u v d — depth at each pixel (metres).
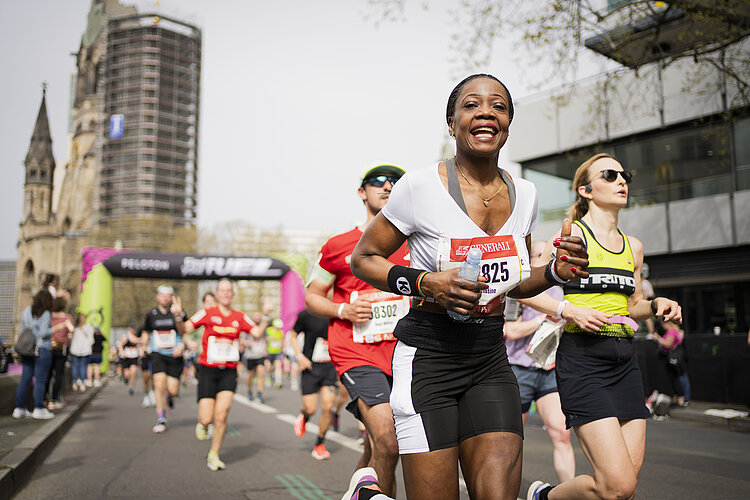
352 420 10.96
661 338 12.24
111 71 149.25
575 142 20.48
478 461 2.36
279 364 21.06
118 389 22.02
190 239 82.94
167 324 10.11
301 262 31.69
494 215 2.42
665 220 18.30
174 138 150.88
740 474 6.06
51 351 10.10
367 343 4.08
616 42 12.57
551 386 4.38
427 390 2.40
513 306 4.61
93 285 29.53
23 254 130.88
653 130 18.89
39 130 132.88
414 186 2.38
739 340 12.19
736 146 17.34
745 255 16.95
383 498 2.40
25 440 7.26
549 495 3.23
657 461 6.79
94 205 144.25
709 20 11.51
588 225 3.47
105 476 6.20
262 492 5.46
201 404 6.94
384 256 2.49
